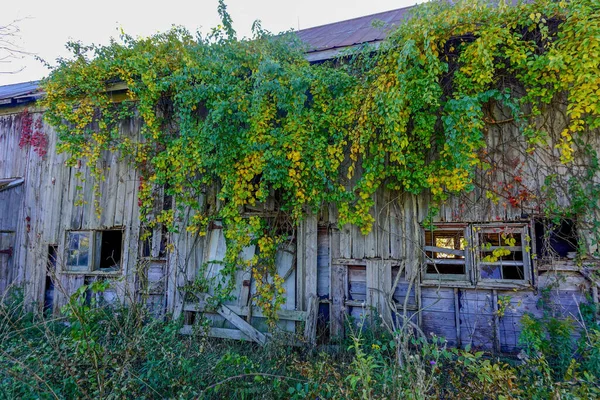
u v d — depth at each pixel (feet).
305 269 19.36
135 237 22.66
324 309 19.51
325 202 19.88
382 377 10.50
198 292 20.44
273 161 17.81
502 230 17.21
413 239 18.42
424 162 17.61
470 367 9.70
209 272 20.89
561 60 14.23
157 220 21.76
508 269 17.93
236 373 11.81
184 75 19.24
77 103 22.57
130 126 23.41
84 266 23.58
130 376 10.12
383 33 20.34
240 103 18.24
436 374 11.59
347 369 13.38
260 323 19.43
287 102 17.81
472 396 10.06
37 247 24.39
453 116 15.79
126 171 23.35
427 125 16.75
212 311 20.07
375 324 17.85
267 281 19.69
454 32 15.75
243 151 18.45
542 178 16.75
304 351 17.13
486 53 14.94
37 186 25.16
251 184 19.16
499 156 17.48
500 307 16.84
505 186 17.21
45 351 11.54
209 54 19.27
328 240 19.86
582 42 14.20
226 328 19.71
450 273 18.81
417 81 15.67
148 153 22.34
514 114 16.02
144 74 19.84
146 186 22.39
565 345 13.89
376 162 17.51
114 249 27.35
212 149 19.43
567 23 14.62
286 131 17.90
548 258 16.43
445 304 17.76
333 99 18.12
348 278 19.39
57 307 23.17
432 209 18.08
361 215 18.52
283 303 18.95
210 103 18.93
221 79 18.75
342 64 18.52
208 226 21.45
